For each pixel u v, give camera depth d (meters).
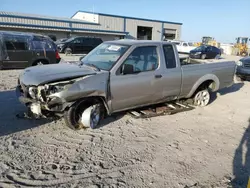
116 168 3.57
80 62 5.50
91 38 24.28
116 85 4.87
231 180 3.40
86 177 3.32
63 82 4.32
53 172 3.40
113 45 5.48
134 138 4.59
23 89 4.67
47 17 36.38
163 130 5.05
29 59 11.72
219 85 6.96
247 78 10.73
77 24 36.62
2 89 7.93
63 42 23.42
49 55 12.23
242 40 42.44
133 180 3.29
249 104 7.47
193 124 5.51
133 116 5.56
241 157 4.05
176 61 5.84
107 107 4.91
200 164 3.78
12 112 5.64
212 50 27.44
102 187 3.12
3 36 11.12
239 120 5.93
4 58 11.20
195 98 6.72
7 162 3.58
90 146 4.20
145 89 5.32
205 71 6.46
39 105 4.39
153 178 3.36
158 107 6.28
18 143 4.17
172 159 3.89
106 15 39.59
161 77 5.51
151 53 5.42
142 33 46.03
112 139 4.50
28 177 3.26
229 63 7.13
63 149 4.04
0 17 30.02
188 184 3.25
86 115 4.67
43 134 4.57
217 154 4.12
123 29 42.19
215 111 6.57
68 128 4.87
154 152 4.09
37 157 3.76
